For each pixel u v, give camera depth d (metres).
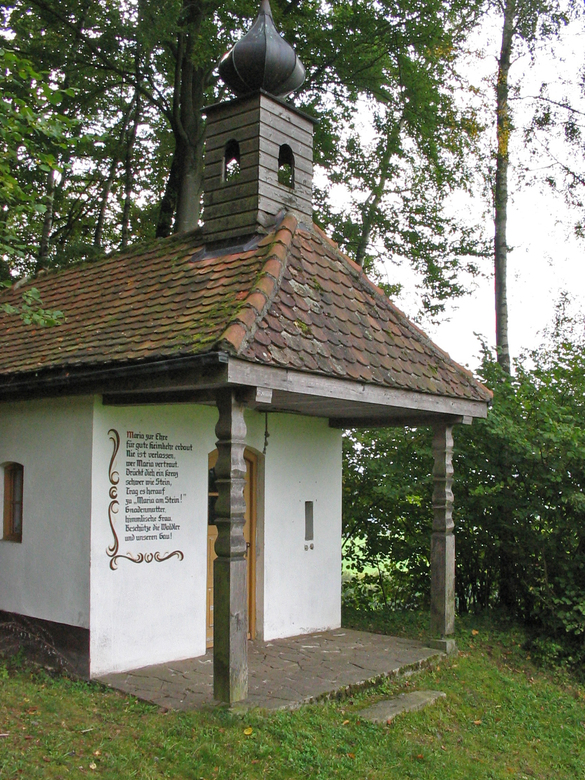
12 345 8.88
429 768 6.01
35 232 20.45
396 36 16.09
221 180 8.48
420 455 11.63
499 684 8.56
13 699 6.22
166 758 5.29
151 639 7.83
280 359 6.15
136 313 7.63
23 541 8.25
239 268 7.44
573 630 10.57
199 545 8.43
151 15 14.09
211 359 5.70
